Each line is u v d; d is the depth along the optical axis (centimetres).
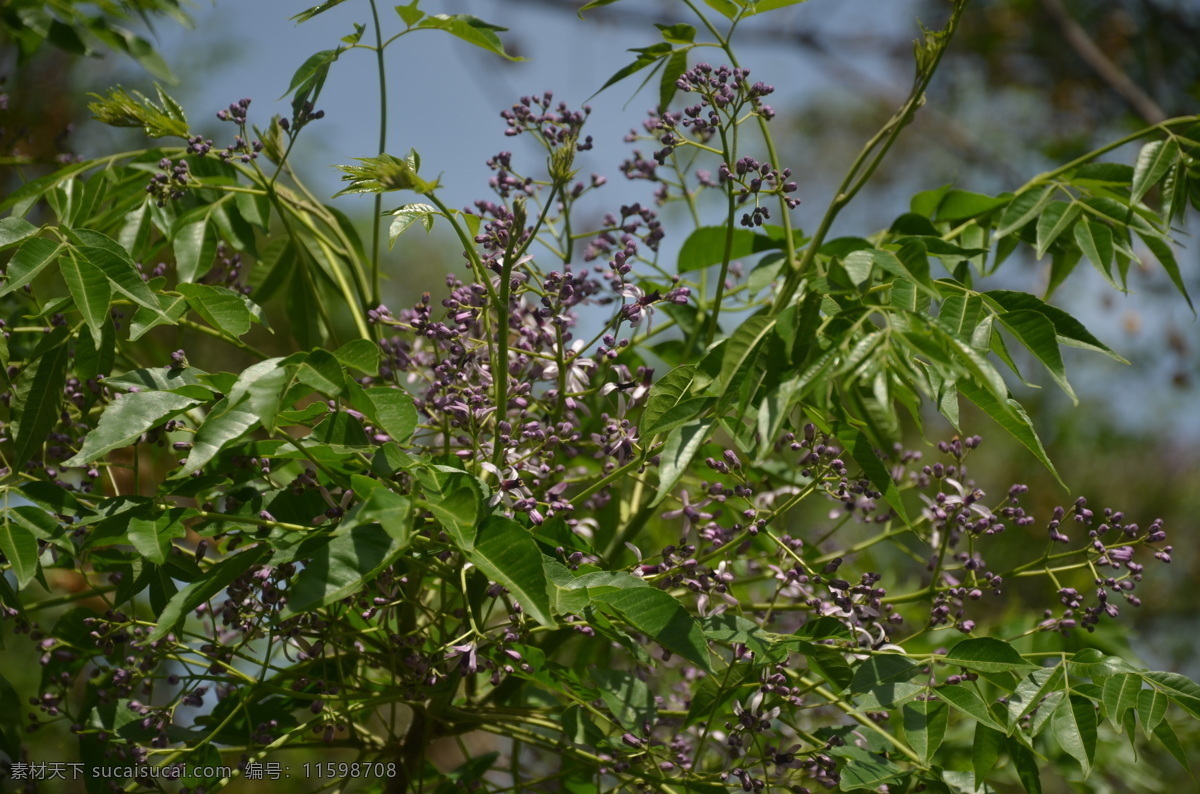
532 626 152
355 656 173
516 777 193
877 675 146
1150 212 180
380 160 129
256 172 172
